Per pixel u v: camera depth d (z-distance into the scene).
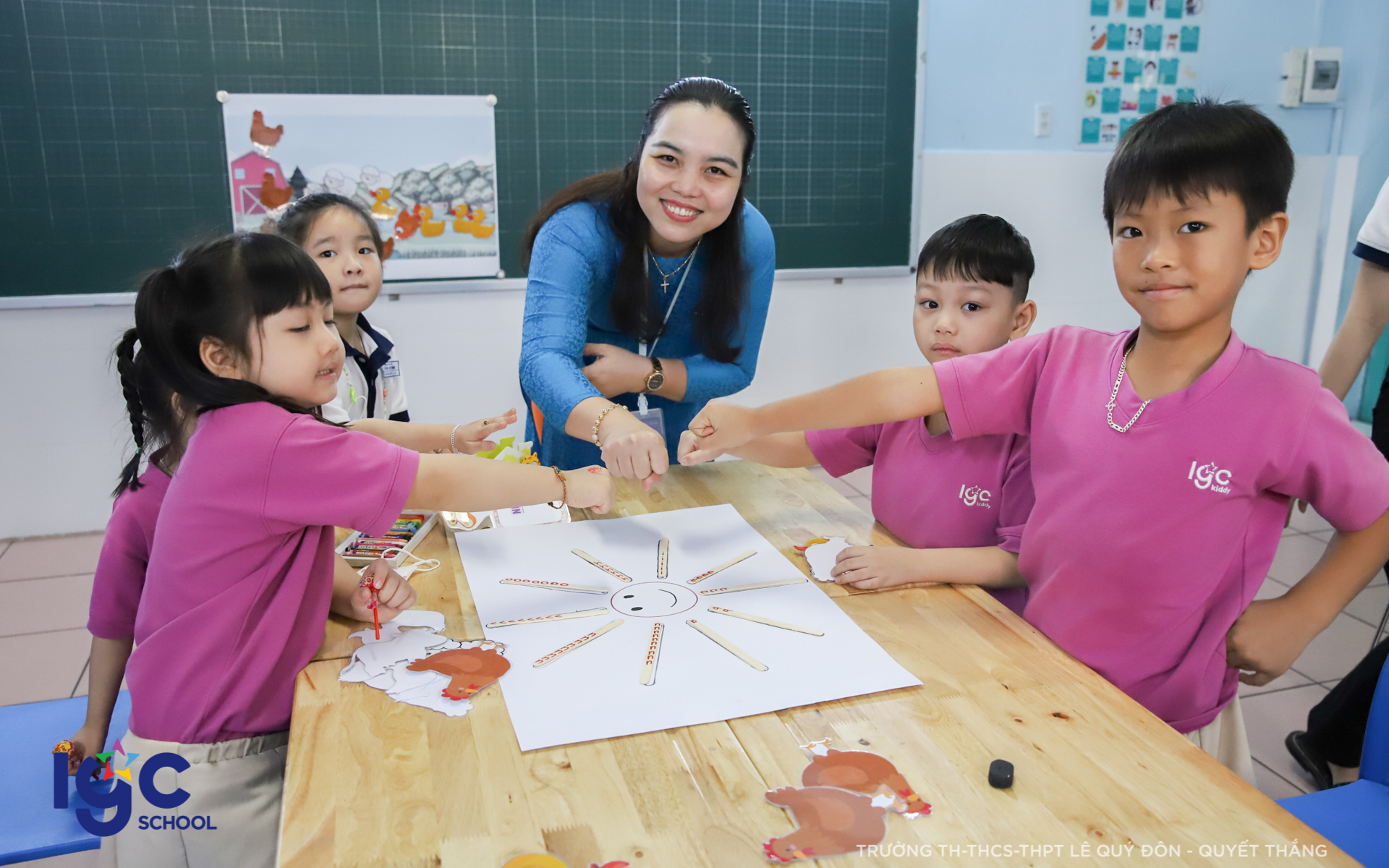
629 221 1.35
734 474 1.40
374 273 1.54
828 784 0.68
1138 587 0.93
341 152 2.73
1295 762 1.72
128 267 2.65
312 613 0.89
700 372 1.47
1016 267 1.23
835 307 3.33
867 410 1.07
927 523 1.18
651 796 0.67
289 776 0.69
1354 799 1.01
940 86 3.27
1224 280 0.84
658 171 1.22
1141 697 0.95
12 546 2.71
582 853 0.62
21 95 2.49
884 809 0.66
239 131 2.65
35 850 0.98
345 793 0.67
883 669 0.84
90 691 1.12
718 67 2.98
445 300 2.93
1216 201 0.82
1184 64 3.50
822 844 0.62
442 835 0.63
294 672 0.88
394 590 0.93
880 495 1.26
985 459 1.15
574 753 0.72
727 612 0.95
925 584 1.03
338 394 1.46
